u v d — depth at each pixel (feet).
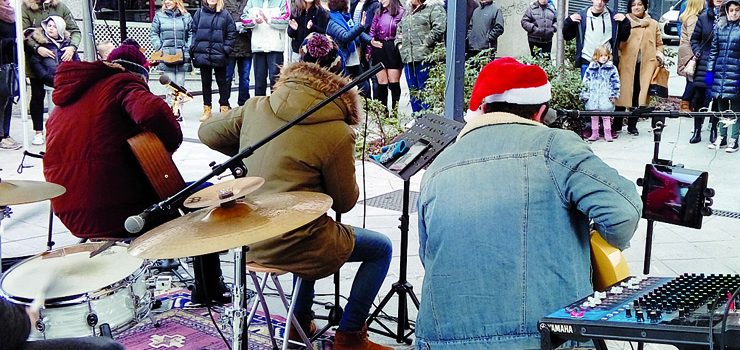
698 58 23.62
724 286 5.86
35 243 15.14
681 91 35.32
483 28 29.19
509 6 35.17
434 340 6.70
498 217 6.42
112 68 10.80
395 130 22.97
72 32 26.04
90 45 19.07
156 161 10.49
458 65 17.90
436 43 26.45
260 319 11.57
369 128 23.04
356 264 14.19
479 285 6.44
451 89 18.06
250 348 10.55
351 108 9.24
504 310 6.36
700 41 23.58
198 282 11.94
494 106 6.92
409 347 10.50
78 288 8.21
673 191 7.97
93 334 8.18
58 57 24.45
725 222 16.21
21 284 8.33
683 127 26.94
